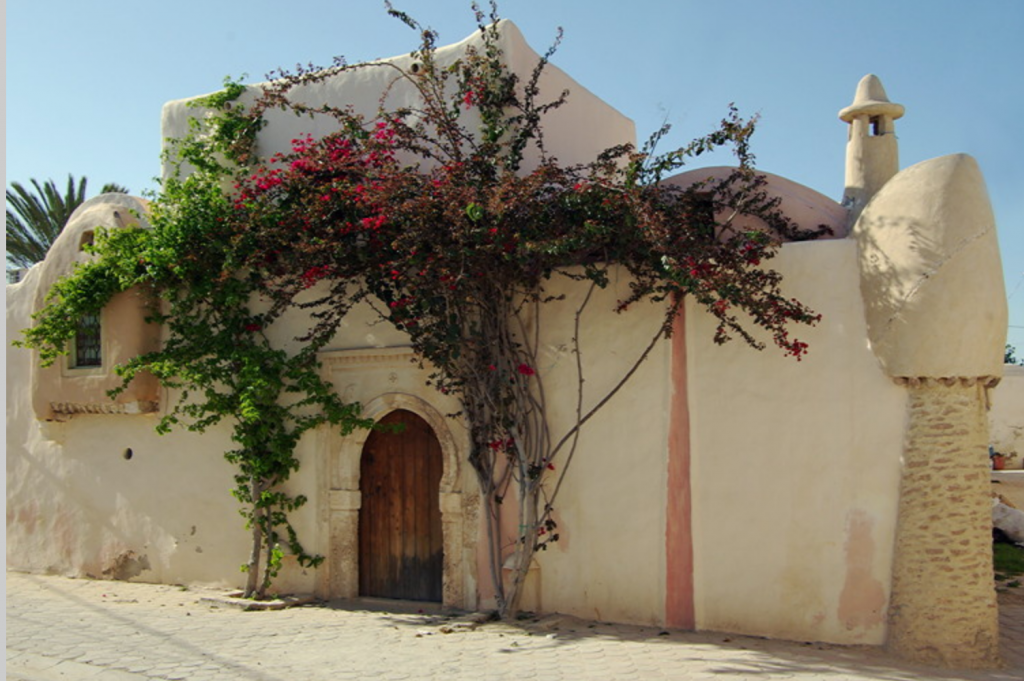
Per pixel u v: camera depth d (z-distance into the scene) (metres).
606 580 8.73
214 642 7.94
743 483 8.26
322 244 8.85
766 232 8.39
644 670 6.88
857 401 7.92
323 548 9.97
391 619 8.89
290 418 10.16
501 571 9.06
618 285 8.88
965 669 7.21
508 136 9.66
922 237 7.62
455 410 9.42
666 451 8.55
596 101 12.09
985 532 7.56
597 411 8.88
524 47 10.11
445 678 6.70
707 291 7.82
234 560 10.49
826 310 8.09
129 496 11.31
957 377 7.54
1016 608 9.62
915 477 7.62
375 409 9.83
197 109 11.41
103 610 9.51
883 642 7.68
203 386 10.41
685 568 8.41
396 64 10.40
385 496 9.98
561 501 8.97
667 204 8.67
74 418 11.81
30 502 12.16
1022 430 21.45
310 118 10.65
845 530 7.88
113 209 11.62
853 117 9.76
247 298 10.46
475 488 9.24
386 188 8.47
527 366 9.01
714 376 8.45
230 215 10.08
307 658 7.34
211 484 10.72
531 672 6.84
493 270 8.83
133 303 11.02
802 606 7.96
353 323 10.02
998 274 7.65
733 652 7.48
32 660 7.37
